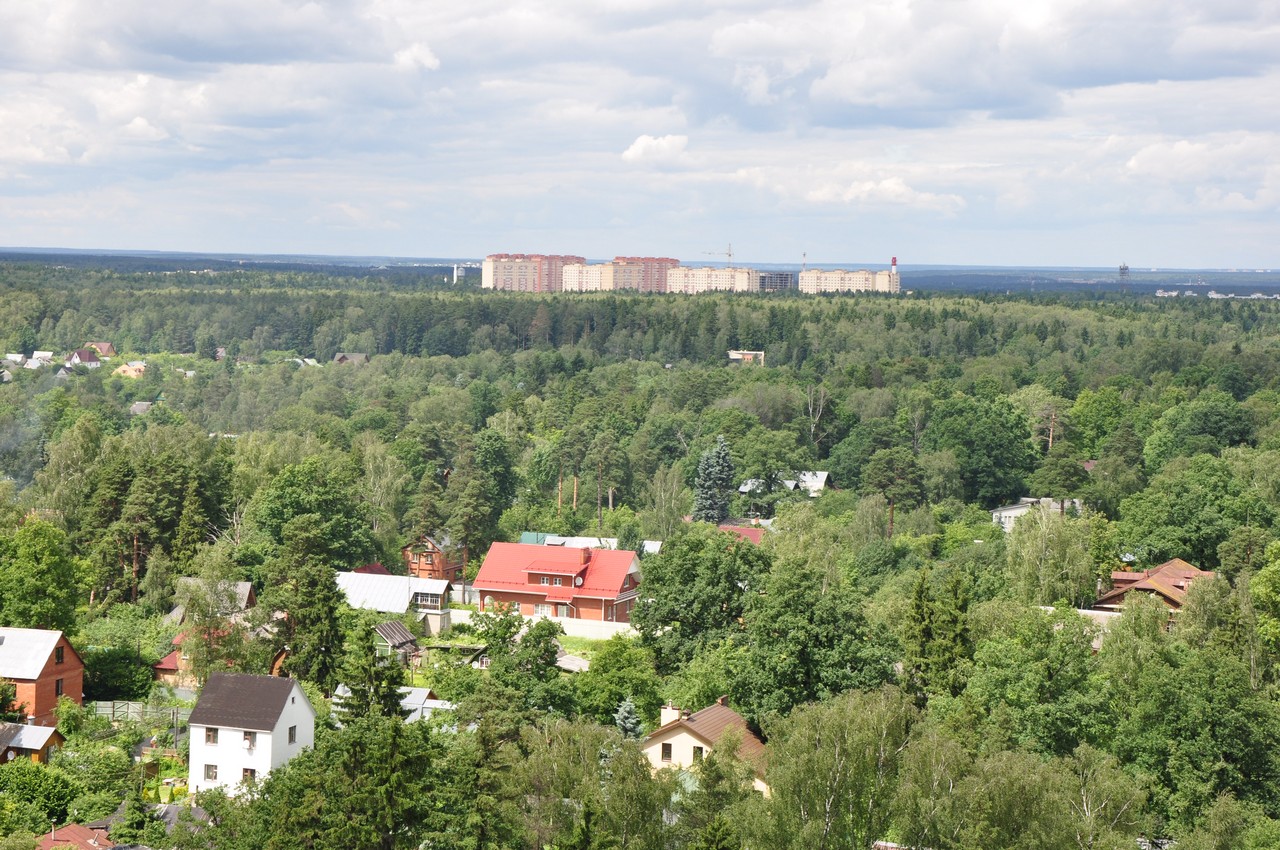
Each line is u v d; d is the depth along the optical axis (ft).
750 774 195.21
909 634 273.13
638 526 494.59
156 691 291.58
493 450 520.83
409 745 168.96
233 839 179.01
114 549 364.99
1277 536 428.15
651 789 177.37
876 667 260.01
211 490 404.98
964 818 176.24
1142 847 206.49
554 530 498.69
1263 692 243.81
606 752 190.60
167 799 235.61
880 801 183.11
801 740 187.21
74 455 432.25
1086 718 228.43
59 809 219.82
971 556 416.67
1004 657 241.55
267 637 299.38
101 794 223.92
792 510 448.65
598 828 166.91
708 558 309.42
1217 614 307.17
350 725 186.50
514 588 392.68
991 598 358.02
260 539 384.88
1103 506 521.24
